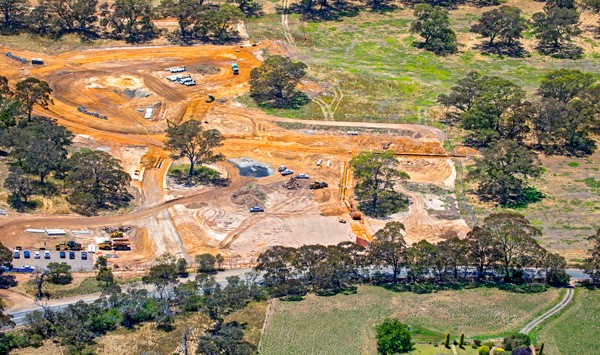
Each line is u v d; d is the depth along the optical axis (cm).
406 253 15938
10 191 18238
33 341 13475
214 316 14512
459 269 16725
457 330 14088
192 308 14712
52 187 18675
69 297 15325
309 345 13550
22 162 18938
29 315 13875
